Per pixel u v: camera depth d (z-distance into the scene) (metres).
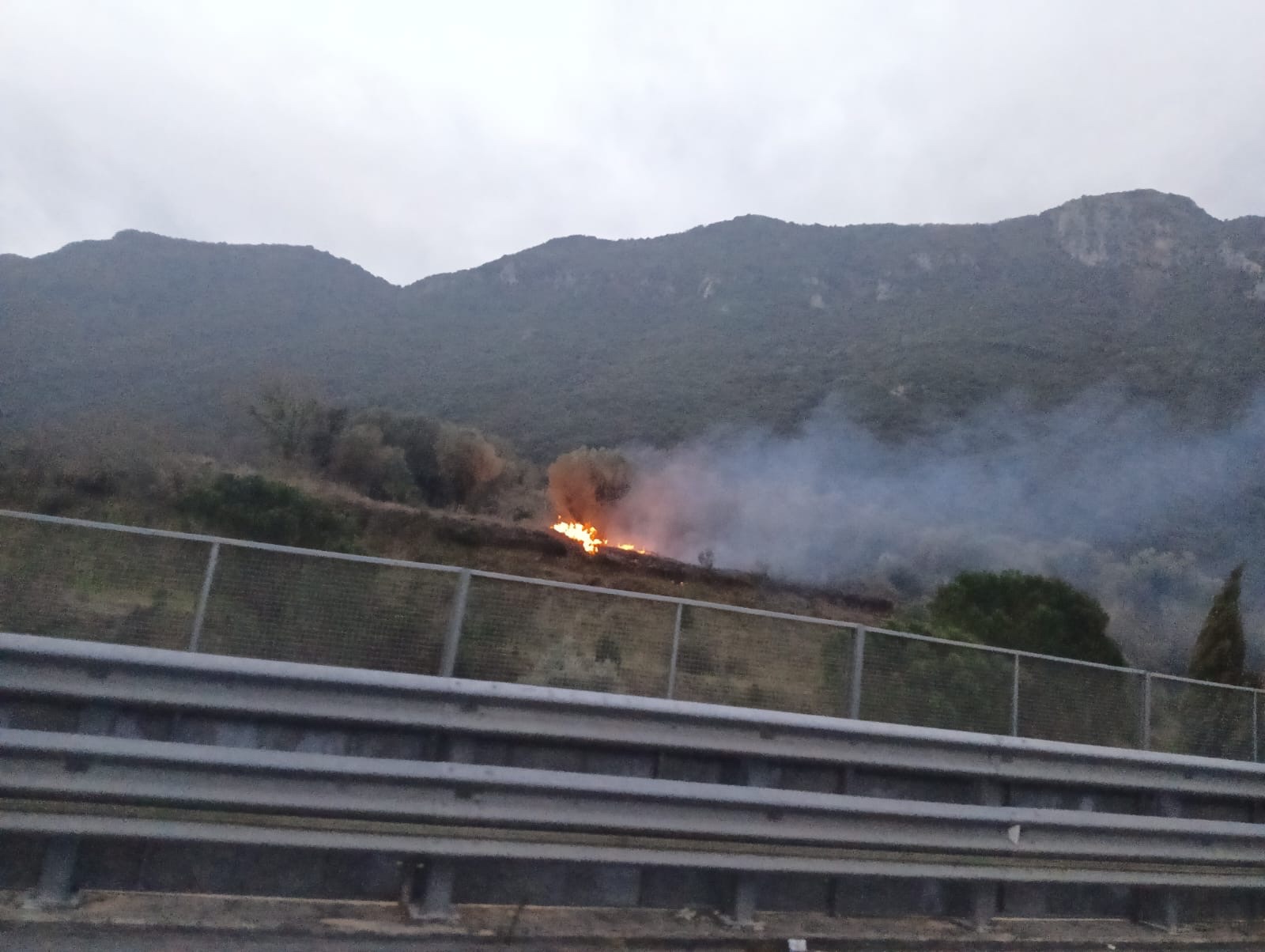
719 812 5.55
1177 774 7.33
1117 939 6.46
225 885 4.97
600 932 5.27
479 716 5.36
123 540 6.51
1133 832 6.60
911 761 6.29
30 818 4.49
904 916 6.24
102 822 4.57
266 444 43.41
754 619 7.70
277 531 23.12
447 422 60.81
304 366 91.31
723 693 7.43
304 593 6.61
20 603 6.25
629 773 5.84
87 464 27.81
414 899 5.21
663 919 5.63
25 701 4.89
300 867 5.09
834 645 7.95
